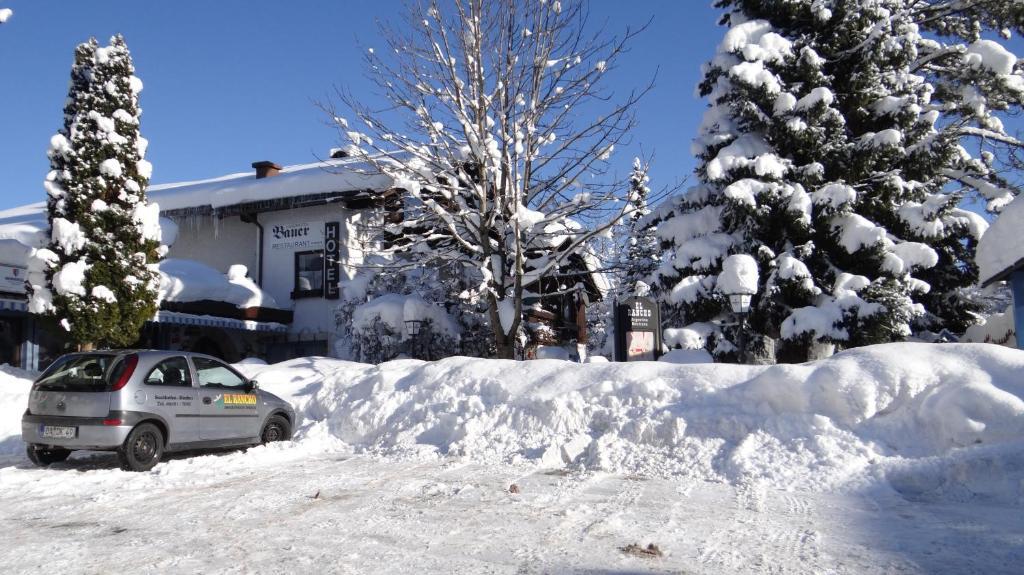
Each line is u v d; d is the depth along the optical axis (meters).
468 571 4.67
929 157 16.53
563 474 8.36
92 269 16.12
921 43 20.83
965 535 5.53
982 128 20.55
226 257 27.16
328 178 24.62
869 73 16.78
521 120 17.77
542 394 10.48
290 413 11.66
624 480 7.96
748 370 9.89
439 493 7.27
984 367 8.25
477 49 17.20
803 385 8.72
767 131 16.48
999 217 13.29
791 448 8.15
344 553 5.10
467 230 18.66
